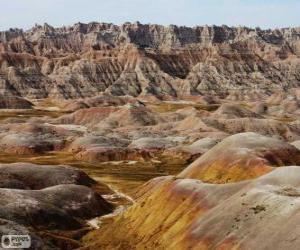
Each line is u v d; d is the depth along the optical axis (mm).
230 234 50406
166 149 160625
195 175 93938
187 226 58062
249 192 55812
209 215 56875
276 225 47281
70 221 77688
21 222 71125
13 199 76875
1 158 151000
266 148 98188
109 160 152625
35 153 164250
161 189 71062
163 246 58344
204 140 161750
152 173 130625
